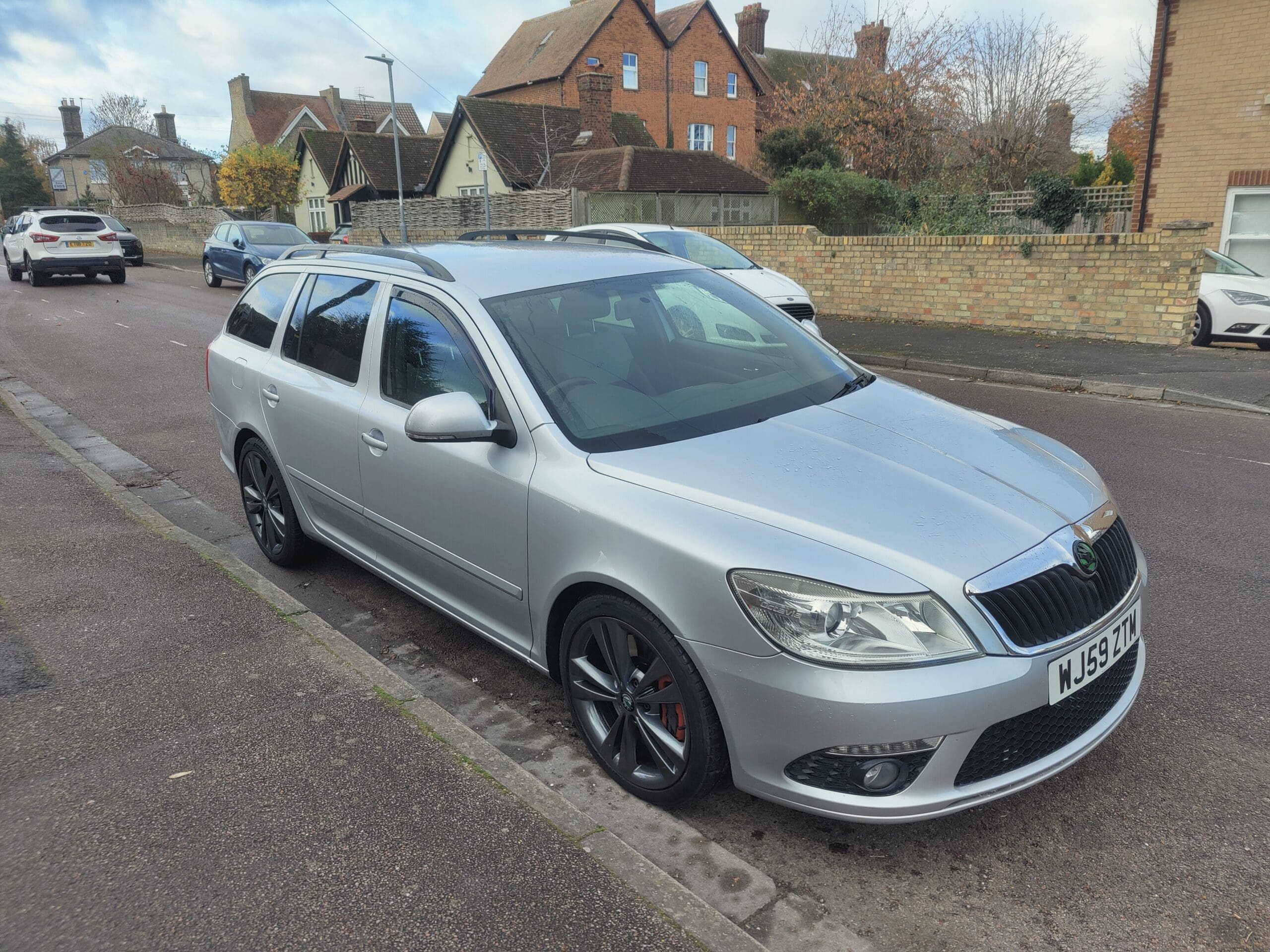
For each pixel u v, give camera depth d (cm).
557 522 298
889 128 3059
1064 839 277
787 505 267
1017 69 2834
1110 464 678
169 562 478
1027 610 250
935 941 239
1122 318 1189
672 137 4559
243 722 324
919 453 306
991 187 2795
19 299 1998
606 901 238
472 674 393
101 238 2333
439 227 2681
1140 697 355
